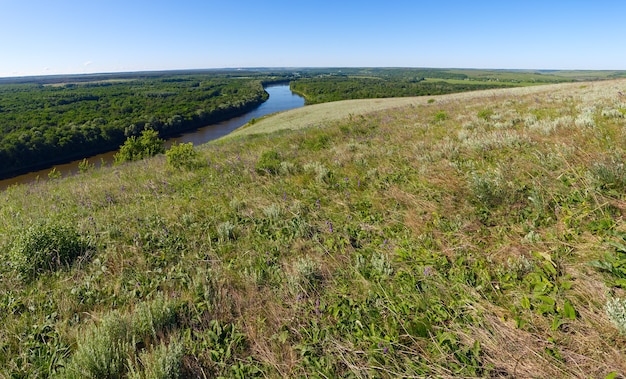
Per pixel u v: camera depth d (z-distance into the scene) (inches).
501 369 78.3
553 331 82.7
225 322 104.9
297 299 109.2
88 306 116.1
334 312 103.1
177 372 82.5
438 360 82.3
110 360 85.9
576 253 107.4
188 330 99.7
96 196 262.5
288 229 165.8
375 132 402.6
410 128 397.4
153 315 101.4
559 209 133.1
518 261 108.9
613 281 92.3
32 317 109.2
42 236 144.3
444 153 243.8
